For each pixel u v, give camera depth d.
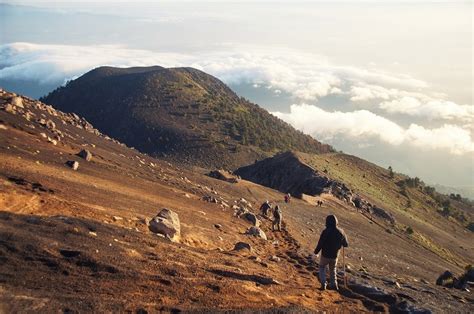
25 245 10.45
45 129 36.44
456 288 19.11
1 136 26.73
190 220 22.67
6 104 36.53
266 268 15.37
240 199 50.53
